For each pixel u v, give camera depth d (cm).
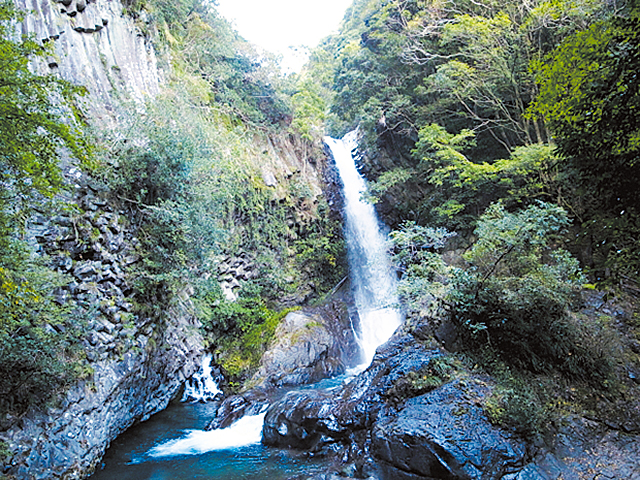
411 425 635
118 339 745
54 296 618
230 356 1191
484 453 576
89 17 970
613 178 469
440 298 966
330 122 2534
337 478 609
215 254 1095
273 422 794
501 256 918
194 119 1054
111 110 933
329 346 1272
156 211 822
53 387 584
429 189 1823
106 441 707
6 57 420
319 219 1766
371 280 1731
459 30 1426
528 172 1314
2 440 501
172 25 1537
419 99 1881
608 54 507
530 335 841
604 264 521
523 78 1431
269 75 1803
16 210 584
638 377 786
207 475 650
